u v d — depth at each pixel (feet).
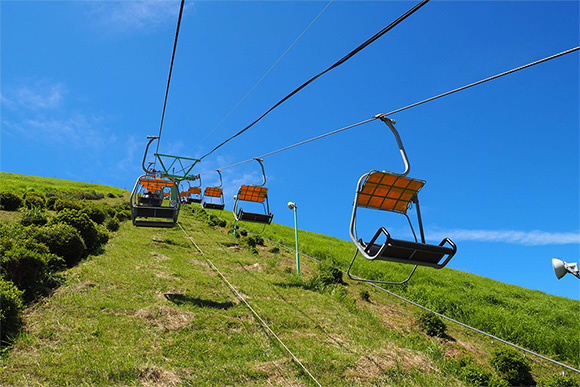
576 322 50.39
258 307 33.35
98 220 60.64
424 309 44.50
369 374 24.39
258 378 21.56
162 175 37.52
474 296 59.16
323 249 83.41
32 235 36.04
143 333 24.31
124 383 18.53
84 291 29.37
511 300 60.54
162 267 41.52
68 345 21.26
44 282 29.04
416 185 18.76
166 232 70.59
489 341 39.86
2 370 17.75
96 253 42.70
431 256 17.20
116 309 27.22
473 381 26.12
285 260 64.08
